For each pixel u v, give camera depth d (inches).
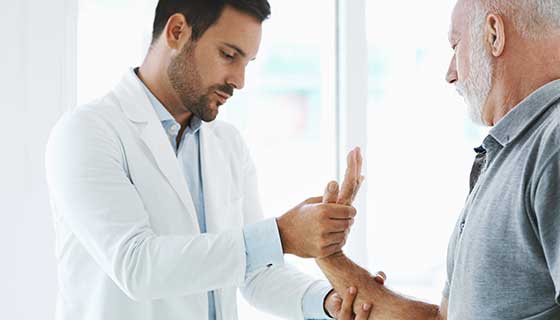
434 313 55.8
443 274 103.3
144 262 51.7
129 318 56.2
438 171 102.7
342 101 90.2
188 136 63.1
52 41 77.7
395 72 102.1
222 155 65.3
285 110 166.1
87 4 80.9
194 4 55.9
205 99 58.0
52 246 77.5
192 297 57.9
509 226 39.4
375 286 58.0
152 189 57.5
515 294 39.2
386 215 101.7
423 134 102.2
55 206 59.2
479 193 42.6
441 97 101.7
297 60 164.1
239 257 51.6
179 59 57.2
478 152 48.9
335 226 51.1
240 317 89.6
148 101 59.6
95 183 53.8
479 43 44.9
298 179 102.5
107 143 55.8
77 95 79.8
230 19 55.6
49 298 77.6
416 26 99.0
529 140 39.9
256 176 70.4
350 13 88.7
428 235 102.7
